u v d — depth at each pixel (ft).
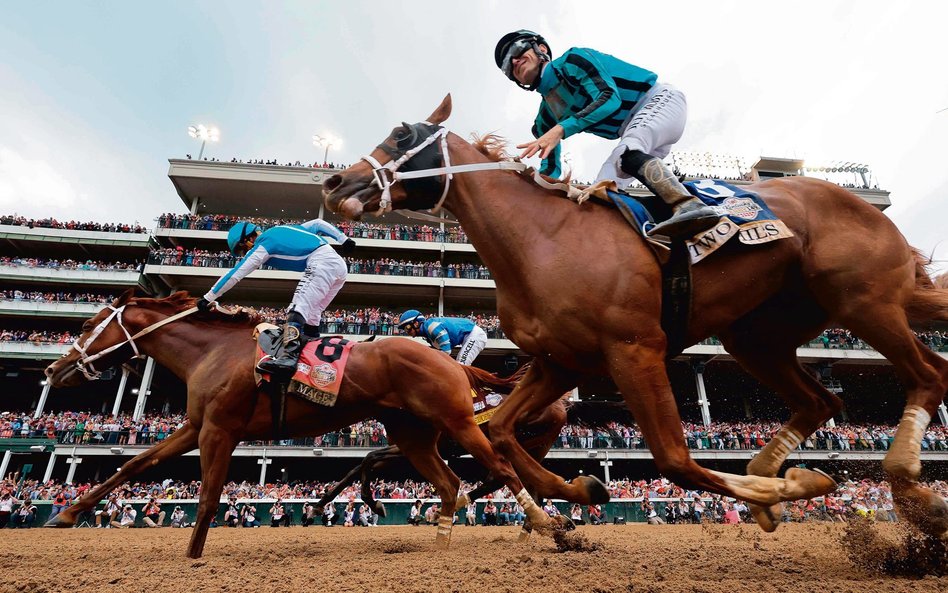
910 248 10.91
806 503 57.11
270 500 60.95
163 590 9.39
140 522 60.54
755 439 83.46
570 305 8.96
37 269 95.35
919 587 8.67
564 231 9.54
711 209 8.77
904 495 9.82
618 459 84.12
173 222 100.78
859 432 85.66
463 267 101.76
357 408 16.07
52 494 63.52
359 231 103.35
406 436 18.53
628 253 9.07
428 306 107.45
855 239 10.13
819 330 11.35
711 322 9.57
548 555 13.87
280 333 15.64
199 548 14.16
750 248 9.58
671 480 8.50
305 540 22.75
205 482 14.60
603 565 11.50
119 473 16.42
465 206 10.40
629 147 10.21
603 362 9.23
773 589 8.62
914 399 9.92
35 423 79.15
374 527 46.73
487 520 57.11
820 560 11.71
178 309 17.31
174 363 16.58
